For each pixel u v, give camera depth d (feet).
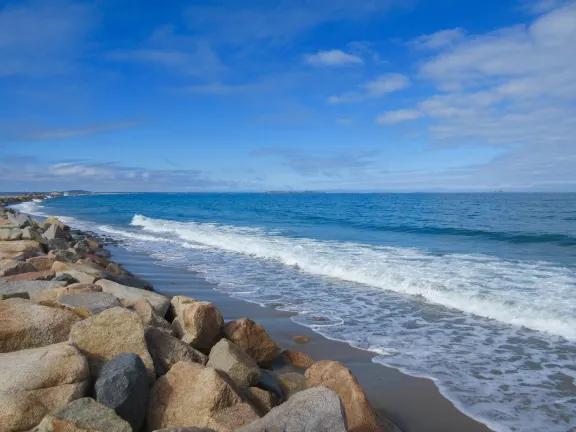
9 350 17.42
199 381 15.56
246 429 12.00
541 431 17.07
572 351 24.97
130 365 15.33
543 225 100.17
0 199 291.38
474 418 18.04
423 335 27.99
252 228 100.68
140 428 15.15
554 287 37.70
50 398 13.88
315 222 119.75
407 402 19.40
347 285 42.52
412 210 172.96
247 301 36.52
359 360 24.08
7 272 34.17
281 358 23.68
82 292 23.99
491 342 26.61
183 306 25.53
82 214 168.04
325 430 11.74
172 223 114.83
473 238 79.36
